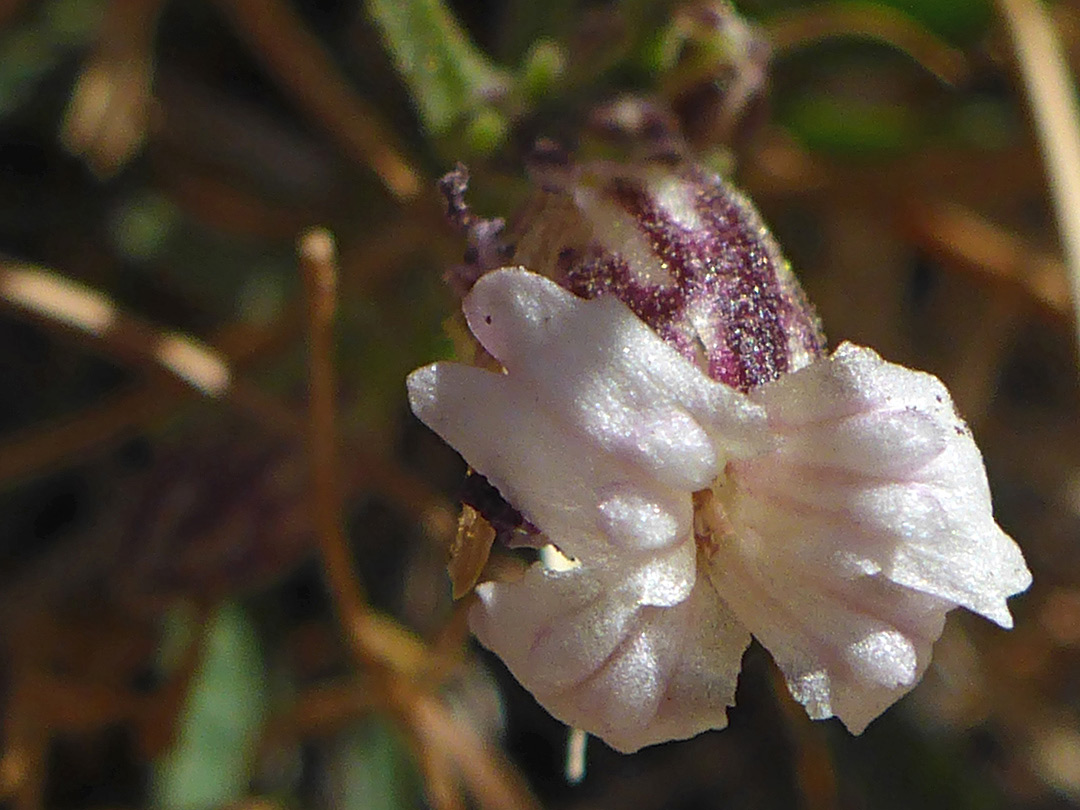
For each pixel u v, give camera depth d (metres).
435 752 0.09
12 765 0.10
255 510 0.10
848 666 0.07
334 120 0.10
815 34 0.10
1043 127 0.10
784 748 0.10
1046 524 0.11
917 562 0.07
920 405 0.07
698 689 0.07
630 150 0.09
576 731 0.08
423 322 0.10
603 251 0.08
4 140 0.11
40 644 0.10
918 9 0.10
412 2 0.09
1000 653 0.11
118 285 0.11
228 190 0.11
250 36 0.10
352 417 0.10
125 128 0.10
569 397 0.07
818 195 0.11
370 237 0.11
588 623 0.07
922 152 0.11
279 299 0.10
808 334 0.08
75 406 0.11
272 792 0.10
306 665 0.10
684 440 0.07
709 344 0.07
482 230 0.08
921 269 0.12
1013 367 0.12
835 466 0.07
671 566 0.07
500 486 0.07
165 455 0.10
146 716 0.10
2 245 0.11
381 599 0.10
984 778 0.10
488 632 0.07
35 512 0.10
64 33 0.11
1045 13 0.10
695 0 0.09
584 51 0.09
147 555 0.10
